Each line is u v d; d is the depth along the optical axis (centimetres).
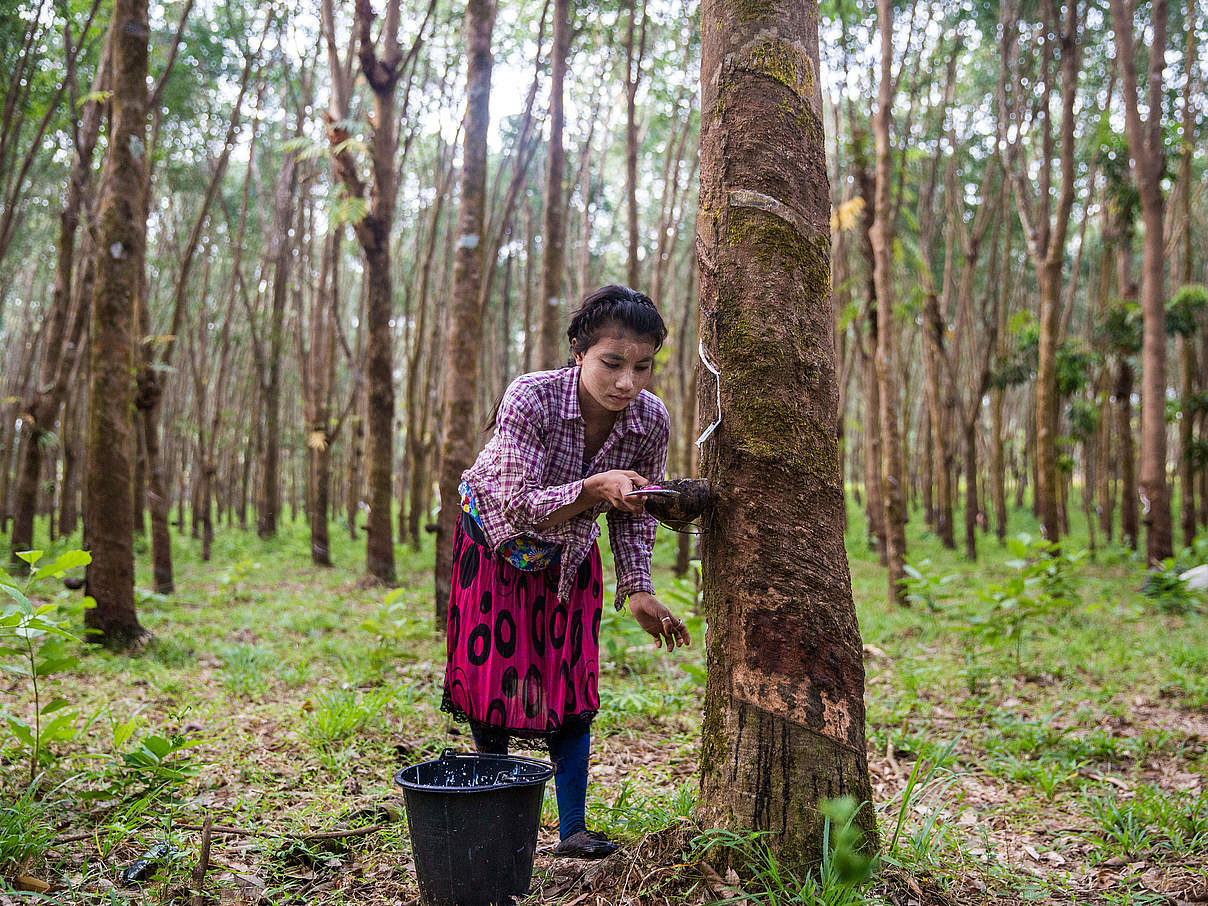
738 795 215
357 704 439
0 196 1402
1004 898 244
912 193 1908
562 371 235
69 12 1075
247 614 863
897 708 500
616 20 1223
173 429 2370
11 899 224
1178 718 489
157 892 239
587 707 250
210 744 395
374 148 1038
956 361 2094
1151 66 1103
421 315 1625
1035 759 417
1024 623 743
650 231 2319
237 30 1491
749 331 222
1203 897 252
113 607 629
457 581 254
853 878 200
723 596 223
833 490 224
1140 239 2216
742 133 228
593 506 236
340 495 2966
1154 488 1107
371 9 970
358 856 271
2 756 352
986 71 1942
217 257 2398
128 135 634
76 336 1118
